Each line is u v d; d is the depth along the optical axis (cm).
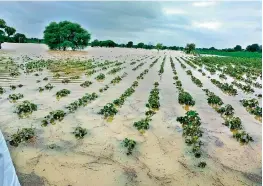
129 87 2325
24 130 1202
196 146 1120
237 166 1016
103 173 930
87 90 2147
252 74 3803
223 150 1139
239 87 2583
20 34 13025
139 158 1039
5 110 1551
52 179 884
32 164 967
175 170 969
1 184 794
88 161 1002
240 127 1382
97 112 1555
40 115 1477
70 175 910
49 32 7912
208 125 1425
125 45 15575
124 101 1809
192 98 1950
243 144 1208
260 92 2416
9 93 1962
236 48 16925
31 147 1093
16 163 969
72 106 1608
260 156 1102
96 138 1201
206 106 1792
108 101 1805
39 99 1816
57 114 1420
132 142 1118
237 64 5453
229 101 1995
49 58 4966
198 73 3519
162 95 2056
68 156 1033
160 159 1038
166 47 16875
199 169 983
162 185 880
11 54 5516
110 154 1061
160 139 1213
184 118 1402
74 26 8019
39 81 2425
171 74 3269
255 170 995
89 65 3853
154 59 5812
